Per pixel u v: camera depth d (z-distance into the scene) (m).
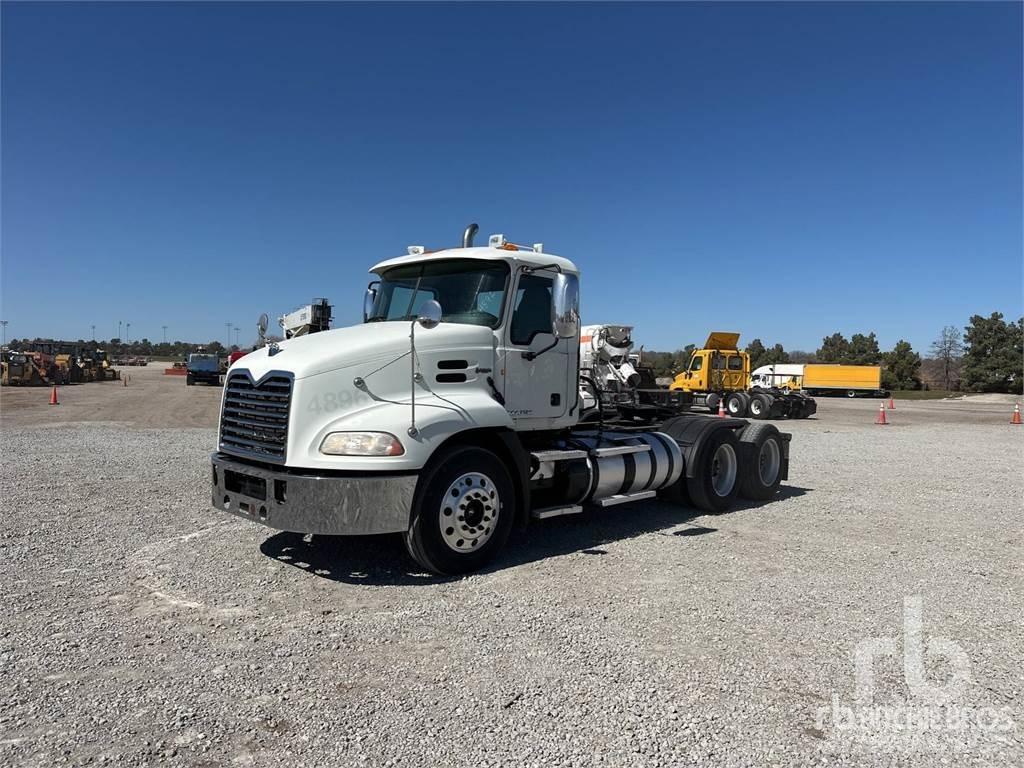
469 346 5.99
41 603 4.83
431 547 5.37
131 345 143.75
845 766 2.95
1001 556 6.47
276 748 3.05
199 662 3.93
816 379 59.94
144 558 5.94
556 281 6.27
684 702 3.51
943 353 77.81
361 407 5.38
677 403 9.37
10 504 7.94
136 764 2.91
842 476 11.66
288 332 9.83
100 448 13.16
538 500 6.89
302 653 4.07
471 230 6.96
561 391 6.80
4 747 3.01
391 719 3.31
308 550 6.26
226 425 6.02
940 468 12.84
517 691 3.61
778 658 4.06
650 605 4.95
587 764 2.94
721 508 8.35
